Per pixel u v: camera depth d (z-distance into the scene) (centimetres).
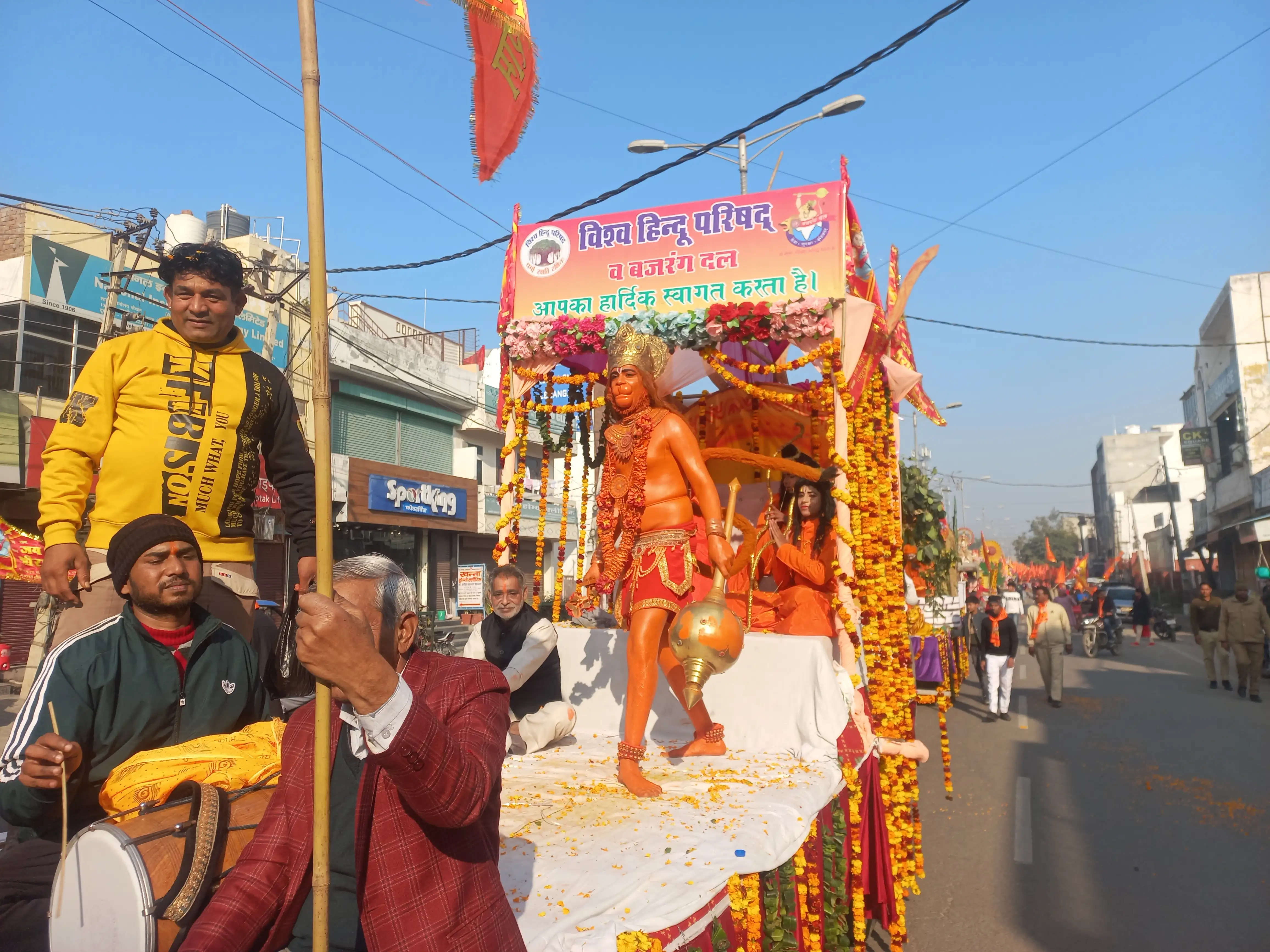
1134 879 547
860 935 359
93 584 282
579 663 484
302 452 337
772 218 493
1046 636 1296
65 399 1580
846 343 472
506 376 567
